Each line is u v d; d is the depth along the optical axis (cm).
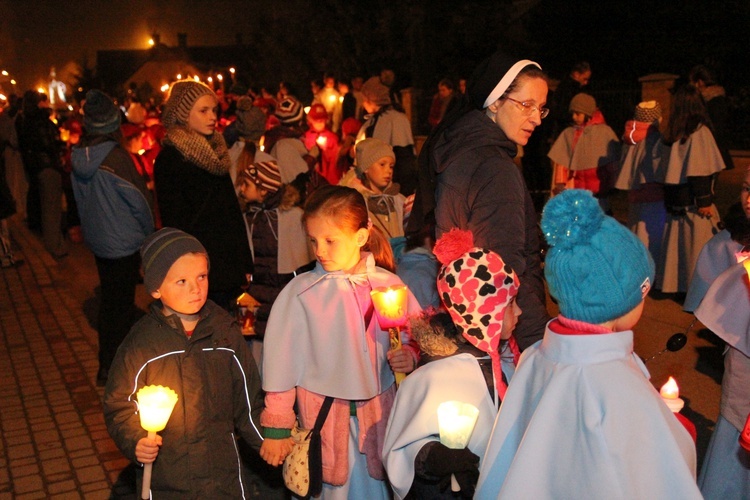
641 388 207
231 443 317
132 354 305
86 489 438
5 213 1014
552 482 210
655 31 2164
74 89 6266
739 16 1969
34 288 917
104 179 542
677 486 200
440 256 264
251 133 584
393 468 261
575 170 876
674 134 707
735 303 328
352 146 1027
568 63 2422
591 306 213
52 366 648
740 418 326
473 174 301
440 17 2795
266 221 521
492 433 235
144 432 295
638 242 217
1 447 495
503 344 284
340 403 313
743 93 1636
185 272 305
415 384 267
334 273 317
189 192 465
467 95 320
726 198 1186
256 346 515
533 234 314
